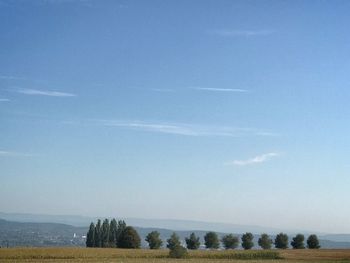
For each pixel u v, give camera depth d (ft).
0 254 349.61
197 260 338.34
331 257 394.32
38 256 346.74
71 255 359.25
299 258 383.04
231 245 566.77
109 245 605.73
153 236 528.63
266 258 385.91
